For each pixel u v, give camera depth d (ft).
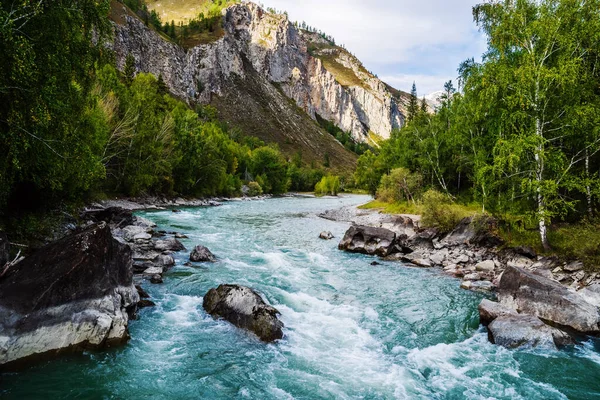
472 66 80.23
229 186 258.37
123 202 142.92
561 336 37.06
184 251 70.08
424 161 145.38
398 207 155.02
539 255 66.18
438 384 29.81
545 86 62.18
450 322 43.42
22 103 37.01
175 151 188.34
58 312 29.48
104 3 46.37
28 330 27.73
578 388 29.76
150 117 163.12
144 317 38.73
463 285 57.31
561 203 65.46
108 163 142.61
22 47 33.17
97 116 107.04
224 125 503.61
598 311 41.04
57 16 39.99
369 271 66.74
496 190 85.61
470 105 88.84
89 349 30.60
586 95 62.03
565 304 41.78
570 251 60.08
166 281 50.52
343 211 169.48
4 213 50.44
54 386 26.13
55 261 30.91
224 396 26.71
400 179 154.10
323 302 48.19
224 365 30.96
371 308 47.19
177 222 114.11
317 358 33.35
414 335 39.52
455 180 152.25
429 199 98.07
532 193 69.26
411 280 61.31
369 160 258.98
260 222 129.70
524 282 46.16
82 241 32.65
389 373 31.30
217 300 40.86
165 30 586.86
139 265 54.29
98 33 49.29
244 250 76.95
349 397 27.43
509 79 65.72
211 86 602.85
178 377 28.68
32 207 58.59
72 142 46.37
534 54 64.18
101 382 27.14
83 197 108.17
